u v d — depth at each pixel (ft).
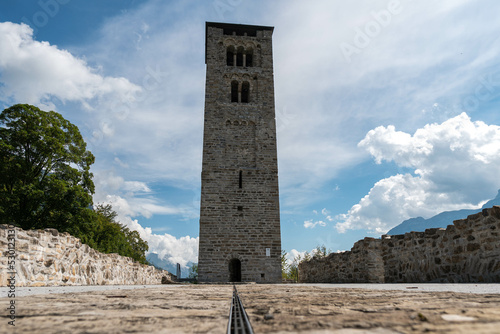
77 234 94.94
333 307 8.87
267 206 88.58
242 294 16.10
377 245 51.75
